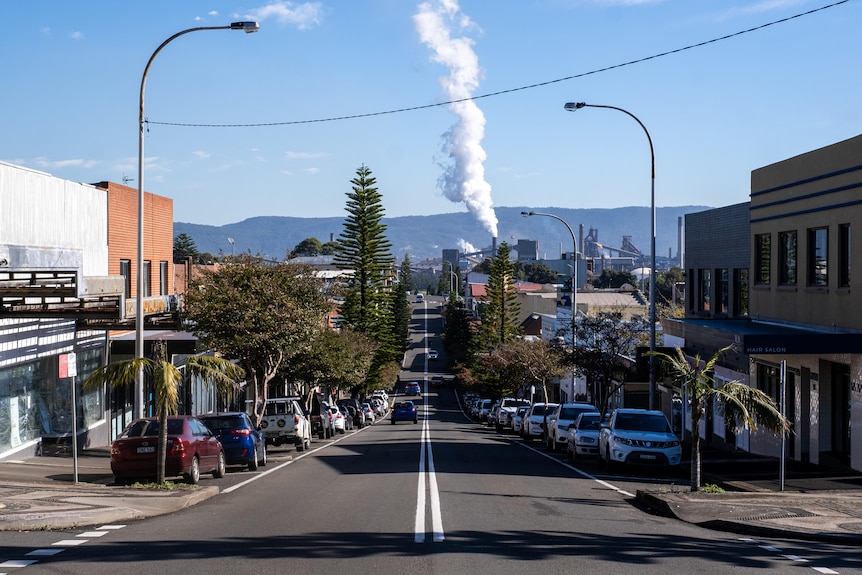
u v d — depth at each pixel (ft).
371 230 217.77
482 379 250.57
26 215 82.12
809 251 83.82
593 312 208.85
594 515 47.67
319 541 36.42
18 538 36.22
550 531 40.70
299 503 51.13
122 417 110.63
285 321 90.12
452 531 39.83
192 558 32.01
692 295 125.39
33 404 82.84
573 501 54.60
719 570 31.35
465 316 411.13
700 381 56.13
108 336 103.71
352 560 31.96
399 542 36.40
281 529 40.01
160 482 55.72
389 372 276.00
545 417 123.95
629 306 214.90
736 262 107.76
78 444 92.84
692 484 56.29
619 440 75.36
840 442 76.48
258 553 33.24
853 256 73.41
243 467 80.94
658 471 77.56
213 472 68.90
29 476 63.57
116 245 105.70
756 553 35.65
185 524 41.50
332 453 102.01
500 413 165.58
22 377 80.28
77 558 31.76
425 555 33.17
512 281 256.11
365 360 172.65
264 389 95.25
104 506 44.80
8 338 74.90
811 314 82.48
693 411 56.65
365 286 218.59
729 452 96.12
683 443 108.37
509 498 54.95
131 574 29.04
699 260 121.49
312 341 99.76
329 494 56.29
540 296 316.81
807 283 83.82
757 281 97.76
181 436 60.49
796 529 41.63
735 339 75.66
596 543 37.27
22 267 80.02
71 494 49.34
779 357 87.56
